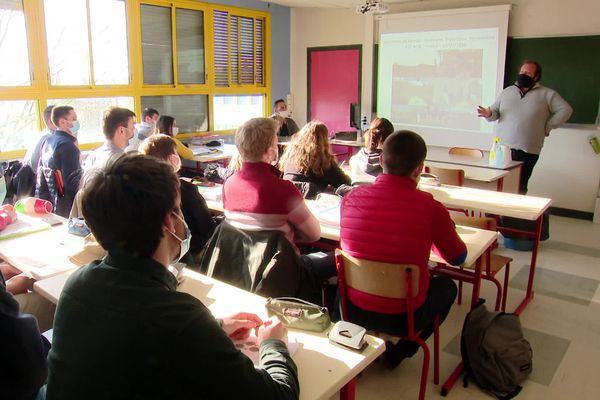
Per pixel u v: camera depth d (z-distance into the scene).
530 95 4.81
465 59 6.15
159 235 0.90
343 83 7.39
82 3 5.16
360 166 3.47
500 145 4.41
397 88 6.82
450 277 2.60
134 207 0.87
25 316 1.12
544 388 2.36
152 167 0.92
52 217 2.63
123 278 0.87
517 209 2.89
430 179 3.54
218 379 0.86
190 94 6.49
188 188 2.64
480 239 2.39
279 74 7.72
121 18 5.57
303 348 1.34
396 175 1.98
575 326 2.98
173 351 0.83
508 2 5.73
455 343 2.76
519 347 2.39
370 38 6.93
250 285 2.00
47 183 3.36
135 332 0.83
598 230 5.02
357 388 2.35
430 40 6.40
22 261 1.95
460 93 6.28
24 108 4.81
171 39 6.15
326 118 7.70
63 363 0.87
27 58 4.77
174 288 0.94
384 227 1.94
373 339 1.39
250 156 2.12
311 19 7.56
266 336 1.20
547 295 3.40
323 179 3.10
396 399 2.28
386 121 3.45
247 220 2.09
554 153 5.61
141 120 5.64
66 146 3.32
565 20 5.37
